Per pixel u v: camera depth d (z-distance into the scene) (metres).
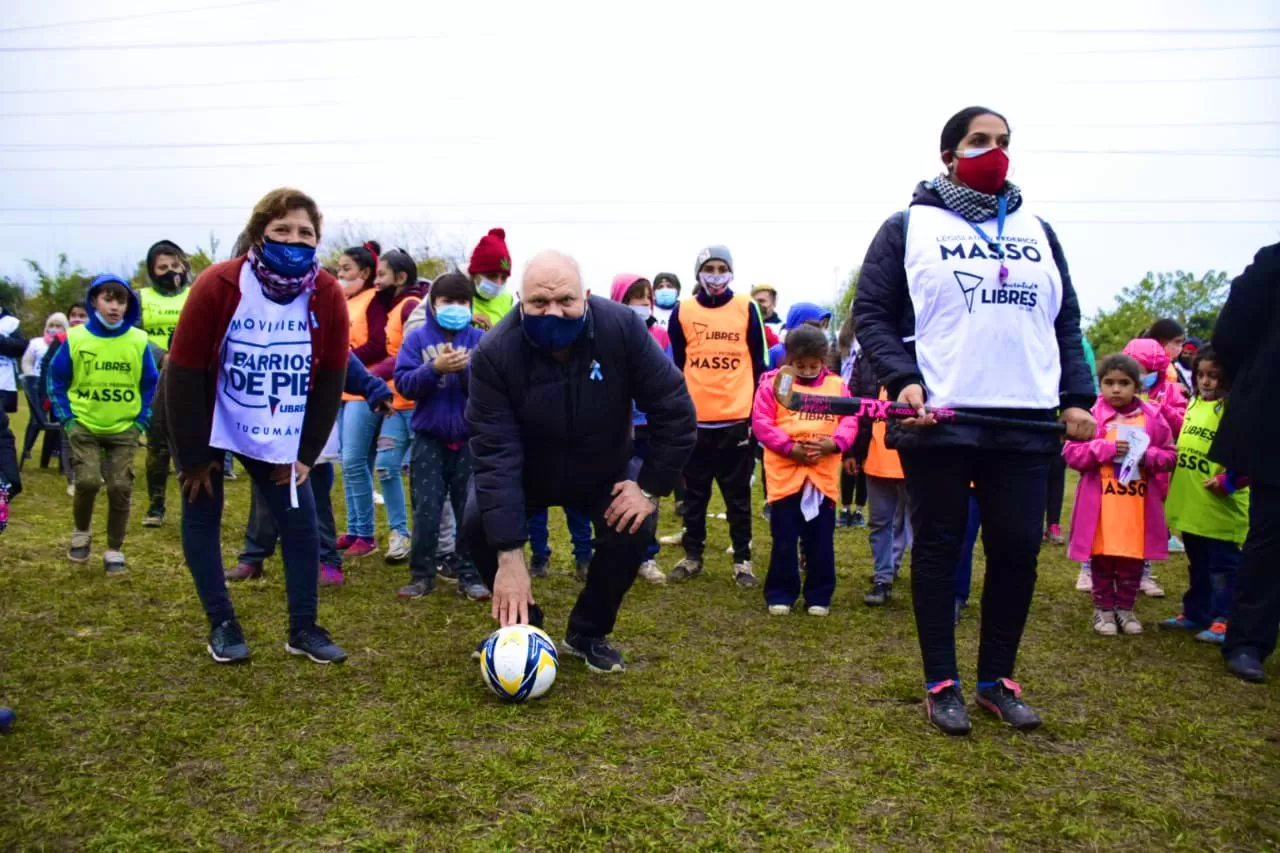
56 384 4.90
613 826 2.30
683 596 5.01
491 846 2.20
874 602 4.91
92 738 2.79
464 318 4.72
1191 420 4.55
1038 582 5.69
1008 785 2.59
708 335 5.42
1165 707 3.34
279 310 3.39
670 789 2.52
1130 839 2.33
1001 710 3.10
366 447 5.72
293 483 3.53
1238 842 2.33
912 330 3.11
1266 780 2.71
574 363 3.24
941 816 2.41
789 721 3.07
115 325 4.98
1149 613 5.05
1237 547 4.40
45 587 4.62
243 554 4.93
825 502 4.62
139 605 4.34
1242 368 3.99
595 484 3.47
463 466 4.78
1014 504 3.00
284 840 2.22
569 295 3.06
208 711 3.03
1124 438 4.39
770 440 4.63
